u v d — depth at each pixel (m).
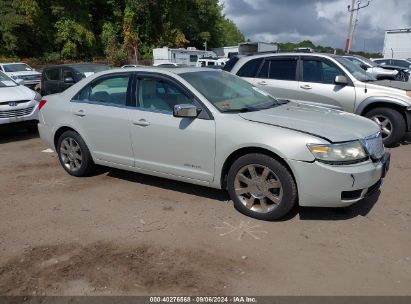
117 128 4.83
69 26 37.81
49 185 5.25
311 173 3.61
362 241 3.57
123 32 44.00
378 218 4.02
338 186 3.60
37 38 37.66
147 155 4.66
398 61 22.03
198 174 4.29
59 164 6.26
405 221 3.95
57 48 39.22
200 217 4.12
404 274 3.06
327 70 7.25
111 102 4.96
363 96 6.85
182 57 36.88
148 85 4.66
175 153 4.39
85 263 3.31
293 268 3.17
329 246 3.49
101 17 44.19
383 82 7.19
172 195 4.75
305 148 3.61
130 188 5.03
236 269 3.17
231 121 4.00
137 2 41.88
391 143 6.95
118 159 4.97
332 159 3.58
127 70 4.88
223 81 4.83
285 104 4.83
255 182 3.95
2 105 7.81
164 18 45.25
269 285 2.96
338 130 3.79
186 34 49.31
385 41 29.91
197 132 4.16
